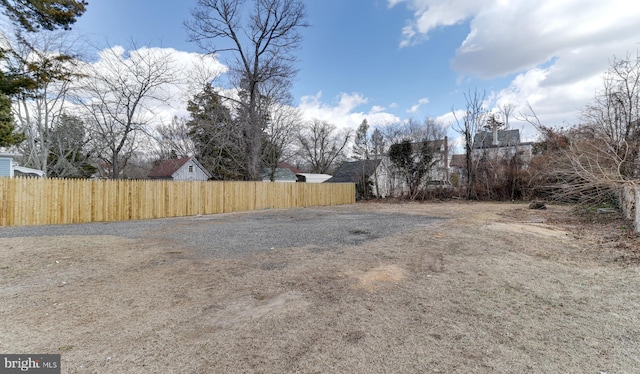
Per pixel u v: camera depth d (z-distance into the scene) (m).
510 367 1.96
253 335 2.38
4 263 4.46
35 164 15.84
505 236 6.50
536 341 2.29
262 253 5.13
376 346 2.22
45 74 12.49
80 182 9.80
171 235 6.98
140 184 11.10
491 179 18.89
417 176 20.11
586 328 2.50
